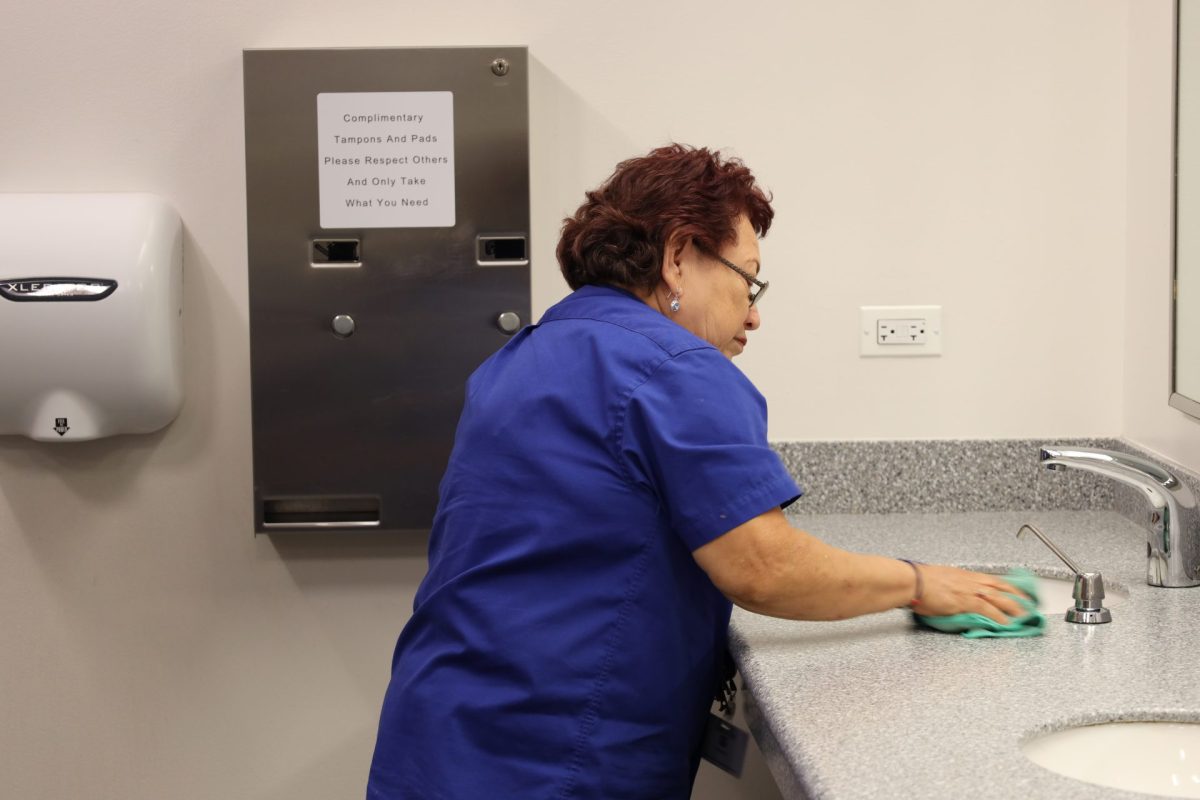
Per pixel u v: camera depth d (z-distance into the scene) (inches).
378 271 81.4
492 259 81.4
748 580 49.3
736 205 55.9
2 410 79.9
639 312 53.3
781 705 46.1
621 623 50.5
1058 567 67.4
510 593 51.3
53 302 78.1
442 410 82.3
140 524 85.9
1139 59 79.9
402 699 52.7
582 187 83.5
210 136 83.1
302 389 81.8
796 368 84.4
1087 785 38.6
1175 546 62.8
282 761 88.1
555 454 51.1
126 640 86.8
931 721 44.2
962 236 83.4
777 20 82.1
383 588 86.7
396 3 82.3
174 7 82.0
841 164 83.0
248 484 85.7
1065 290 83.7
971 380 84.4
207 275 84.0
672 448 48.8
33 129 82.6
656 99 82.9
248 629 86.8
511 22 82.4
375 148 80.6
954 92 82.4
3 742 87.3
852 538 75.9
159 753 87.8
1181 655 51.5
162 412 81.7
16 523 85.5
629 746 50.9
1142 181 79.7
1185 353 71.6
